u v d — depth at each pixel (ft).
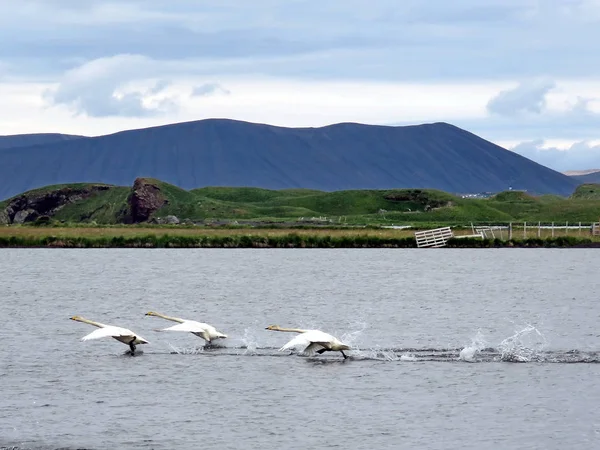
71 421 94.84
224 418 95.66
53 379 112.68
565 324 163.02
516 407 99.45
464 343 139.13
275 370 117.29
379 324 162.61
